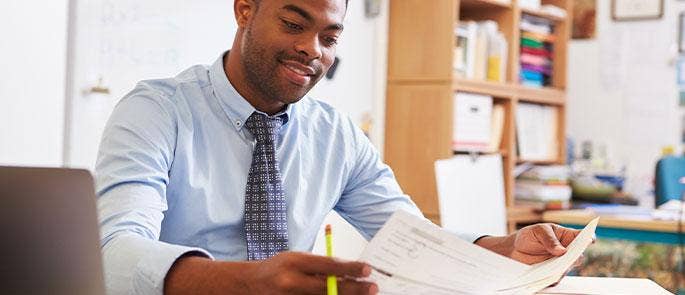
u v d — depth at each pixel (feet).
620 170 16.88
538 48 15.94
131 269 3.99
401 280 4.01
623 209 12.85
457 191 10.51
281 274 3.50
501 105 14.97
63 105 9.97
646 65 16.96
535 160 15.76
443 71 13.74
